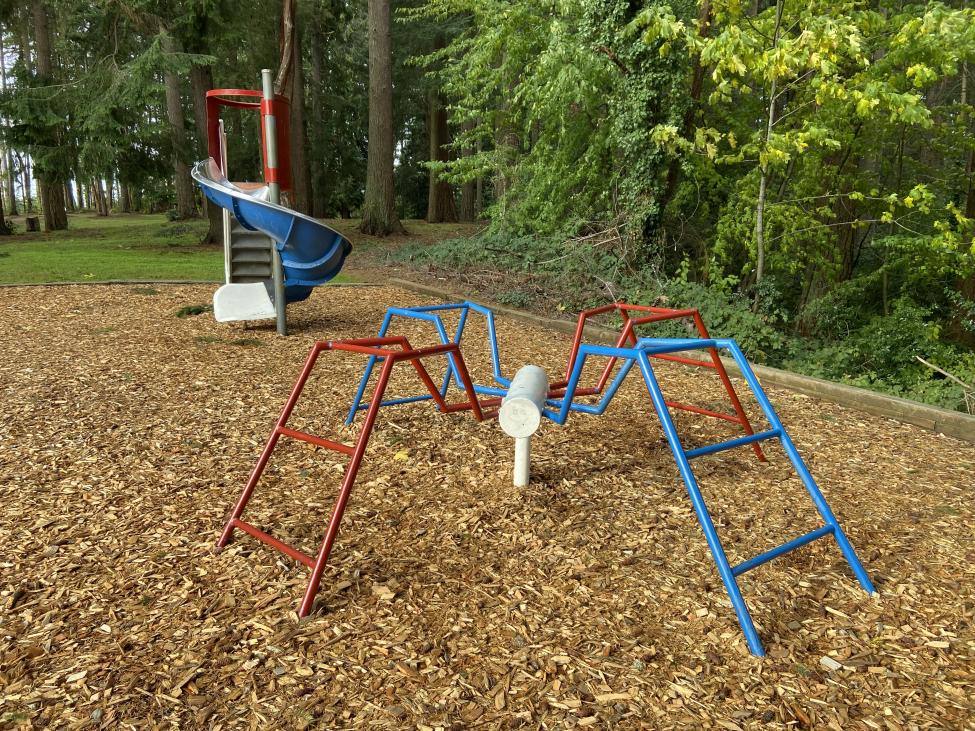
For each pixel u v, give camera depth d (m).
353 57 32.41
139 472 3.85
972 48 7.76
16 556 2.91
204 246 18.61
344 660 2.31
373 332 8.08
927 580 2.95
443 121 27.36
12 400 5.07
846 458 4.47
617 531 3.31
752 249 9.28
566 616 2.61
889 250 10.00
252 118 28.98
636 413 5.25
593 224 11.57
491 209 14.62
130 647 2.35
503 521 3.38
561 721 2.05
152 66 15.54
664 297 9.03
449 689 2.18
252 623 2.51
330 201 33.09
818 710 2.13
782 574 2.97
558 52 10.18
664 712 2.10
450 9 15.46
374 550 3.06
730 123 10.51
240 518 3.28
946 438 5.02
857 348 8.51
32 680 2.17
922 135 10.58
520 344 7.79
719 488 3.87
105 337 7.30
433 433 4.64
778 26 7.79
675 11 10.11
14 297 9.49
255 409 5.07
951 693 2.22
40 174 17.80
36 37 23.17
